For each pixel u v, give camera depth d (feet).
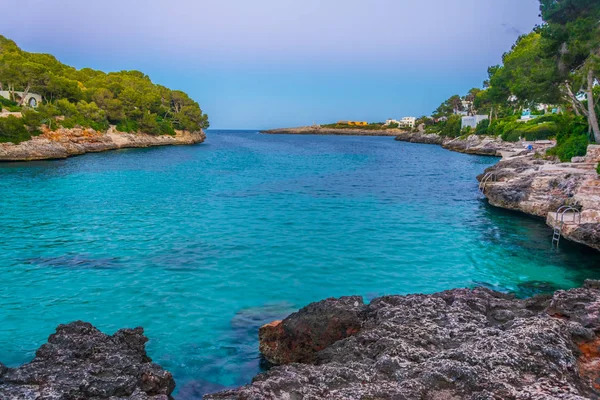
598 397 22.26
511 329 28.45
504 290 51.44
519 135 265.95
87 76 391.86
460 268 58.49
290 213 92.48
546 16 120.98
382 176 164.45
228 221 84.07
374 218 88.22
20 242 68.49
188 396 30.37
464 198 114.42
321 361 28.94
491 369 23.47
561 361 24.12
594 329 29.07
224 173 170.71
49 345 29.96
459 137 368.27
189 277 53.31
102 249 64.90
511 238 73.82
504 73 221.66
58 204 101.60
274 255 62.13
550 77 120.98
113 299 46.62
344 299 36.94
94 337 31.48
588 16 114.11
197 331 39.60
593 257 64.03
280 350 34.50
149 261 59.36
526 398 20.40
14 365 34.30
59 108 272.51
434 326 29.94
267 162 226.79
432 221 86.22
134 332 33.76
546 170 101.24
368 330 31.17
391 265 58.80
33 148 212.23
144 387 25.90
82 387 24.54
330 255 62.44
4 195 113.39
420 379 22.81
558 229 72.28
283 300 46.62
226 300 46.47
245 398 21.93
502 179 117.19
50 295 47.67
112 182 140.67
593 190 79.51
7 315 42.88
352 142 530.27
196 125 427.33
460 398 21.52
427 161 238.68
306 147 398.83
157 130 362.33
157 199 109.29
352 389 22.17
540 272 57.62
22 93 273.33
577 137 130.52
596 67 109.50
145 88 401.08
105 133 305.94
